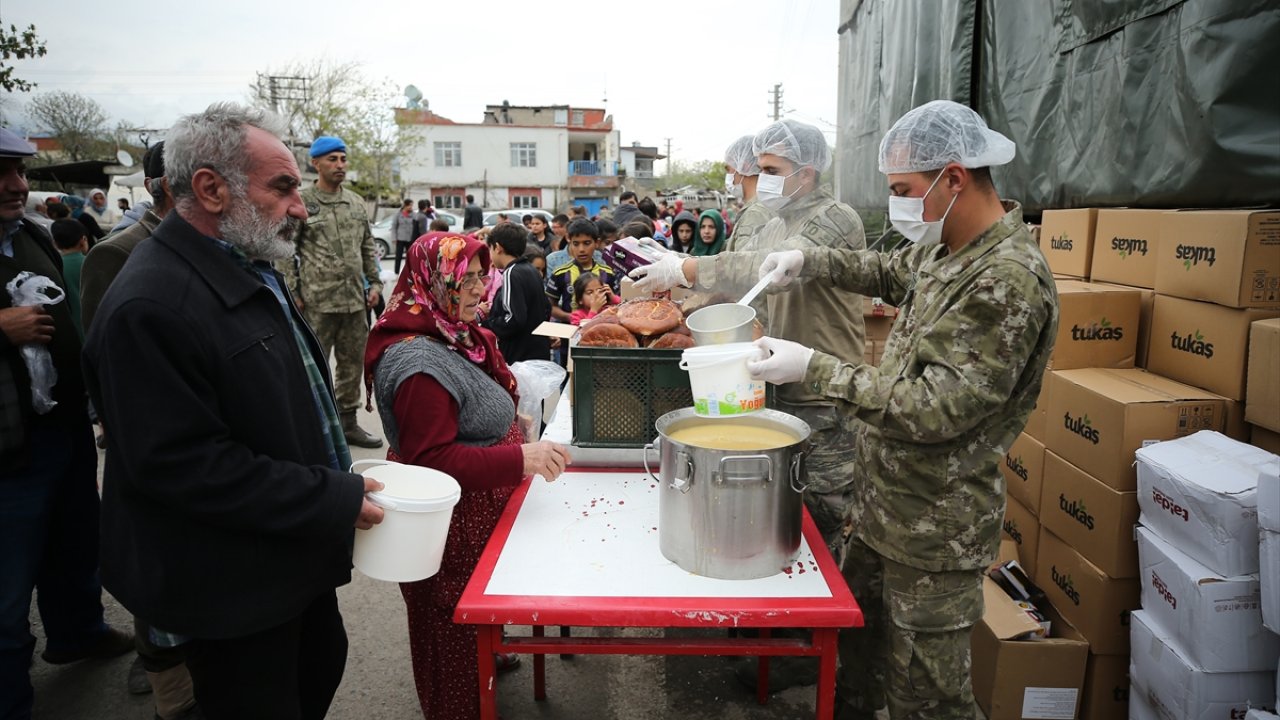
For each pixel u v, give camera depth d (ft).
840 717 6.93
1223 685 5.62
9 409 6.61
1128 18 7.86
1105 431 6.73
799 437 5.42
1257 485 5.20
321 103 94.53
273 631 5.04
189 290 4.42
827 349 8.13
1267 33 6.07
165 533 4.55
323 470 4.80
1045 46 9.68
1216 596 5.53
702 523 4.99
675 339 6.82
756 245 9.48
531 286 15.14
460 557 6.19
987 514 5.34
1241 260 6.10
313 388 5.50
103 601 10.41
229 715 5.11
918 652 5.55
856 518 6.02
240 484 4.39
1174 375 7.06
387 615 10.09
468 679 6.41
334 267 14.92
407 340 5.94
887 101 15.75
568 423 8.30
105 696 8.27
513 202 144.05
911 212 5.38
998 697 7.22
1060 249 8.91
